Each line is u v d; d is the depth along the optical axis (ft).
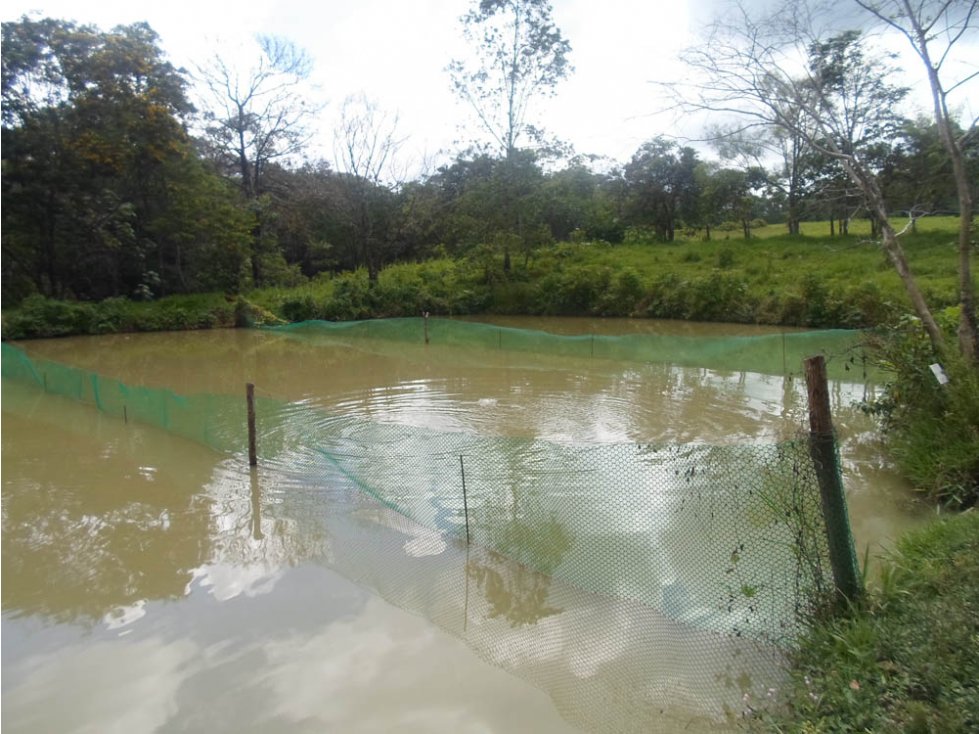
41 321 70.44
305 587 17.76
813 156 62.90
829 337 46.47
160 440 31.07
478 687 13.39
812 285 66.08
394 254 110.73
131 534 21.44
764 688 12.65
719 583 15.38
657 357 48.96
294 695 13.33
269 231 106.42
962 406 21.54
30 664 14.71
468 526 19.53
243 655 14.75
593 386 41.39
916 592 13.52
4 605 17.34
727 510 17.53
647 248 112.37
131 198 83.10
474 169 99.81
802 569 14.17
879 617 12.90
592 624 15.24
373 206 99.86
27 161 74.54
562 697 13.01
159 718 12.82
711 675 13.23
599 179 140.87
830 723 10.64
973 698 10.15
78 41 75.31
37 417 35.40
